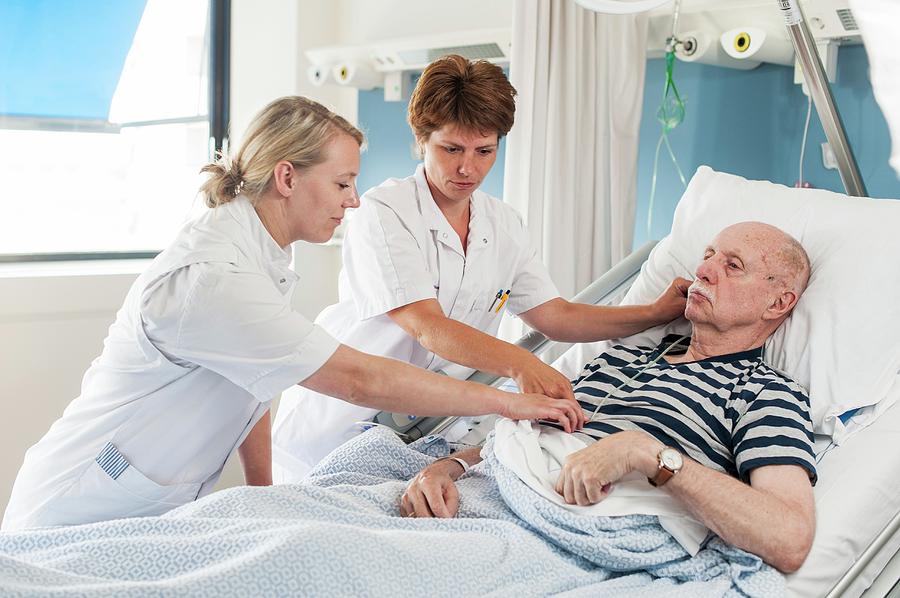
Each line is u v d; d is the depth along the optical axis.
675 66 2.57
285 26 3.56
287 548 1.10
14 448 2.82
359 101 3.63
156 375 1.45
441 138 1.70
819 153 2.29
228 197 1.48
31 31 3.24
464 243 1.89
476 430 1.87
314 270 3.62
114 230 3.52
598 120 2.39
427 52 3.05
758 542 1.25
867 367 1.57
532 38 2.32
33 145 3.29
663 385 1.60
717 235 1.72
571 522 1.32
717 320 1.65
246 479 1.84
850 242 1.71
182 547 1.15
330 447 1.98
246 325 1.37
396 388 1.45
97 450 1.48
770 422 1.44
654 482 1.32
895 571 1.40
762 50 2.19
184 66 3.62
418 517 1.43
